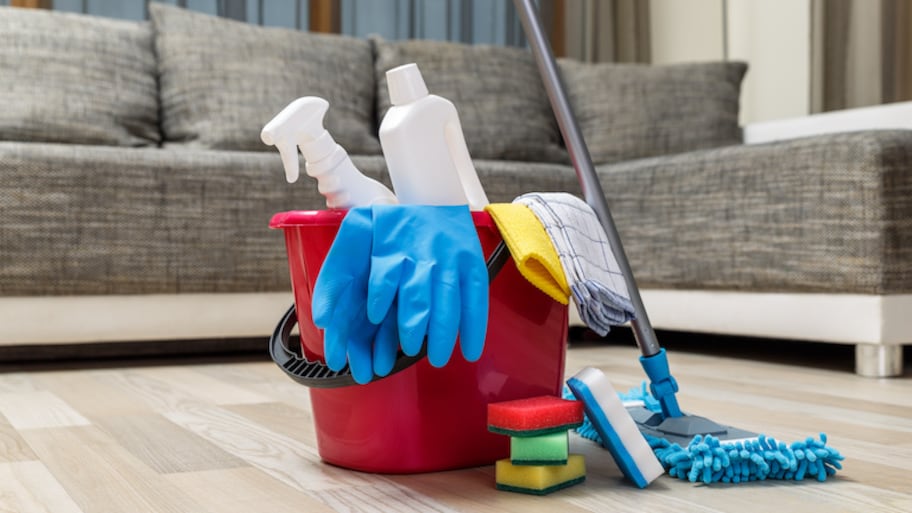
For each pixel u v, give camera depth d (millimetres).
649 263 2240
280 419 1330
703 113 2900
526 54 2953
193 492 893
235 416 1357
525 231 936
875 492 875
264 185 2127
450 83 2777
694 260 2105
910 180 1741
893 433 1186
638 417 1093
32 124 2234
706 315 2102
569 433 1210
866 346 1777
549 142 2861
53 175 1948
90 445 1133
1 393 1623
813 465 920
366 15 3203
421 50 2803
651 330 1034
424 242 865
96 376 1881
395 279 845
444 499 860
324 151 958
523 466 878
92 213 1980
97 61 2385
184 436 1192
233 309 2117
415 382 946
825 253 1803
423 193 925
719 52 3676
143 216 2023
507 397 999
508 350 988
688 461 922
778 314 1926
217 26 2580
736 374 1828
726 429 1000
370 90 2727
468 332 866
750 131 2908
